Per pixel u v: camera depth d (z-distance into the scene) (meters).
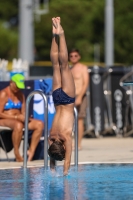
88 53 144.62
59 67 21.88
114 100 42.72
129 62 93.94
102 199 16.73
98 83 42.28
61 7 140.88
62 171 22.88
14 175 21.88
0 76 42.28
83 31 141.25
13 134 27.22
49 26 138.12
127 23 91.75
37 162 27.23
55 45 21.88
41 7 136.62
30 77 44.88
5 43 152.00
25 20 50.34
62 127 21.20
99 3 119.19
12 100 27.88
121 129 42.84
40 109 28.91
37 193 17.83
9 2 169.50
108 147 34.75
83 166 24.66
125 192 17.94
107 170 23.23
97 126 42.38
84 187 18.94
